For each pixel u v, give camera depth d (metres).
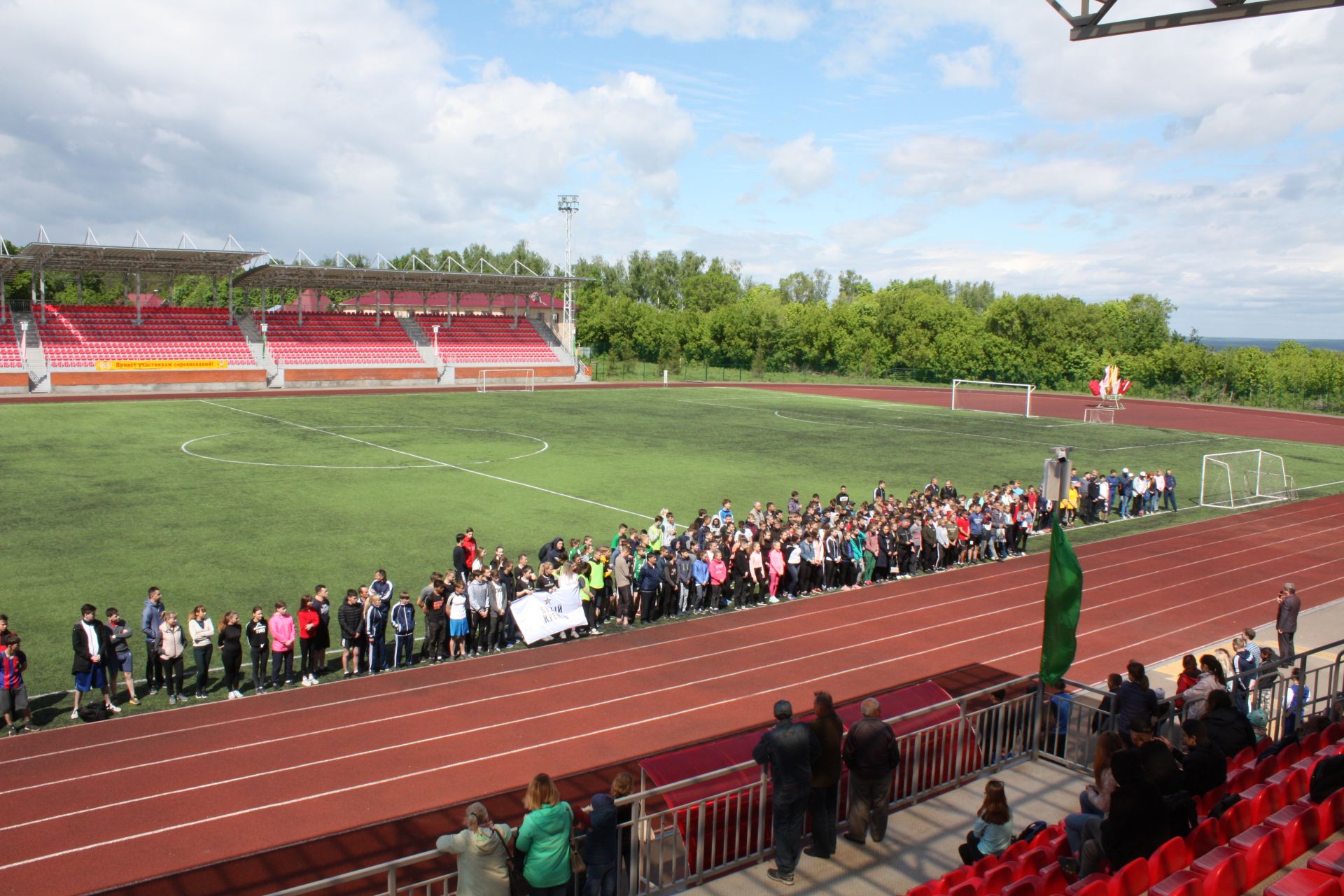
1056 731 11.93
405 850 11.15
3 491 30.66
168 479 33.66
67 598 20.30
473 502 31.80
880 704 11.68
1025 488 34.19
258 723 14.82
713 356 114.81
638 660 18.28
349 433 47.69
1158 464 46.94
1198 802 9.34
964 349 106.81
